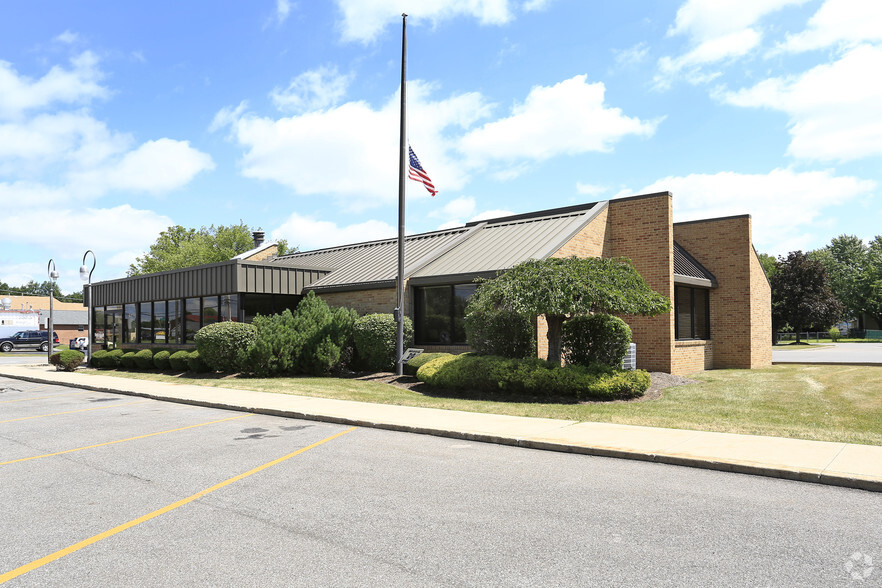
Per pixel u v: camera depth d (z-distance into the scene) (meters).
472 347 15.90
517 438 8.97
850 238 90.44
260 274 21.16
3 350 53.84
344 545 4.91
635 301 13.02
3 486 6.96
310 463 7.92
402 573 4.33
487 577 4.25
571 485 6.69
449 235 22.94
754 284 22.41
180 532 5.29
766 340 23.33
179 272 23.45
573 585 4.10
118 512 5.91
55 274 31.70
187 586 4.16
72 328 71.38
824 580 4.14
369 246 26.39
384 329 17.91
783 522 5.35
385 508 5.89
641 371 13.40
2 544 5.06
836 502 5.94
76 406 14.55
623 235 19.88
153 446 9.25
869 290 73.62
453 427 9.97
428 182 17.89
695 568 4.36
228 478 7.18
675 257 21.45
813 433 8.91
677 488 6.51
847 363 23.77
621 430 9.48
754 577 4.20
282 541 5.02
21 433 10.68
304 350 18.84
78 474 7.50
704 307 22.28
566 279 12.98
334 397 14.30
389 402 13.21
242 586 4.14
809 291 51.03
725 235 22.31
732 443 8.34
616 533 5.11
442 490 6.52
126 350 26.77
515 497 6.23
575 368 13.19
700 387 15.03
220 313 22.20
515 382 13.46
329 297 21.75
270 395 14.87
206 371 20.80
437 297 18.80
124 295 27.08
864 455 7.48
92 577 4.34
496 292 13.61
